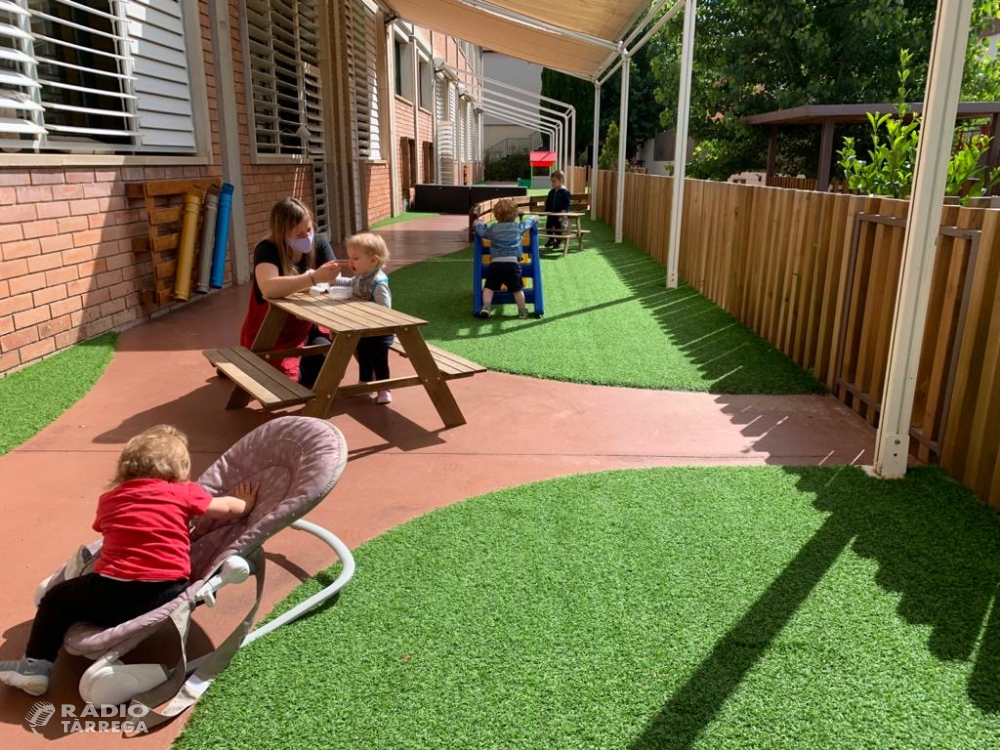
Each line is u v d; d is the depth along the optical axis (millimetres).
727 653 2416
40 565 2979
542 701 2207
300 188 12375
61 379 5266
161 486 2424
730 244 7613
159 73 7500
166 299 7512
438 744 2047
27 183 5449
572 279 10078
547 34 13281
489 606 2666
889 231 4328
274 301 4645
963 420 3631
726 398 5023
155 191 7066
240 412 4719
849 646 2449
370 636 2508
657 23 10891
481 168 52250
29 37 5324
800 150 18344
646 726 2109
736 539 3121
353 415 4703
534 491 3578
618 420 4605
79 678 2375
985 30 16594
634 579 2830
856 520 3277
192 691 2209
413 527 3234
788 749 2025
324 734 2088
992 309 3383
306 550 3082
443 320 7406
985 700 2211
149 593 2281
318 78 13641
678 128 8961
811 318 5469
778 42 16891
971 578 2842
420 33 24953
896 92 16328
